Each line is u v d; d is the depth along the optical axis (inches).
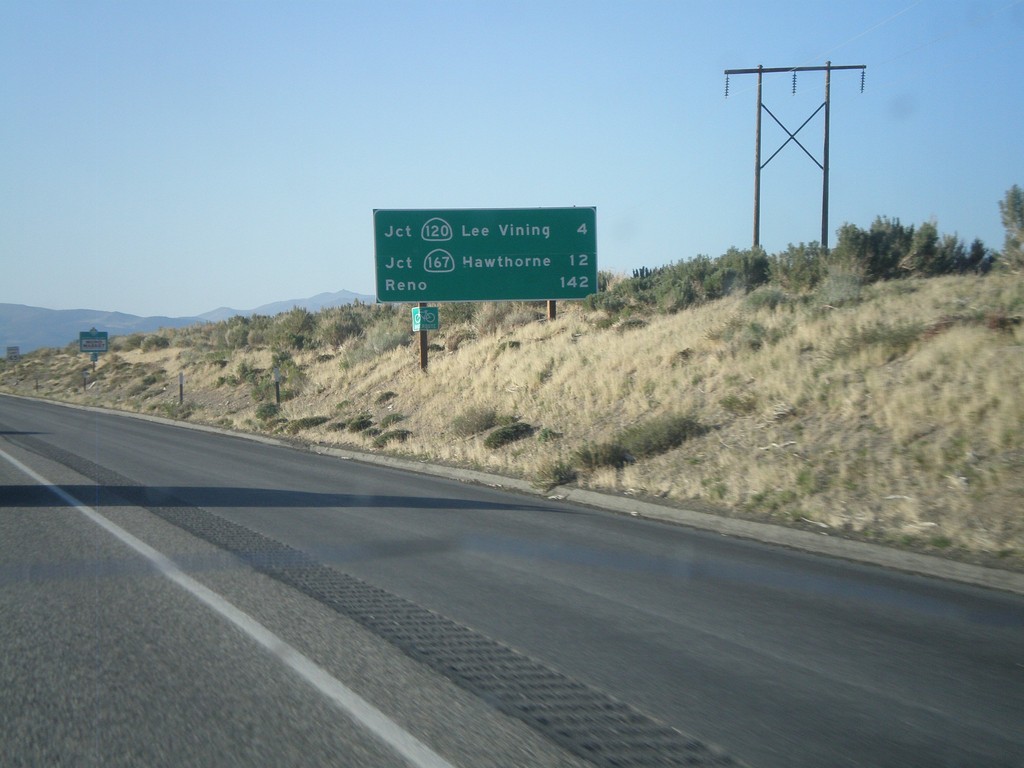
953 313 758.5
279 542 483.2
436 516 581.9
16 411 1924.2
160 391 2161.7
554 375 1042.7
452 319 1654.8
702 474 650.2
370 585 389.1
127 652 291.3
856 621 342.3
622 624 334.3
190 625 322.7
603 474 697.0
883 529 492.4
